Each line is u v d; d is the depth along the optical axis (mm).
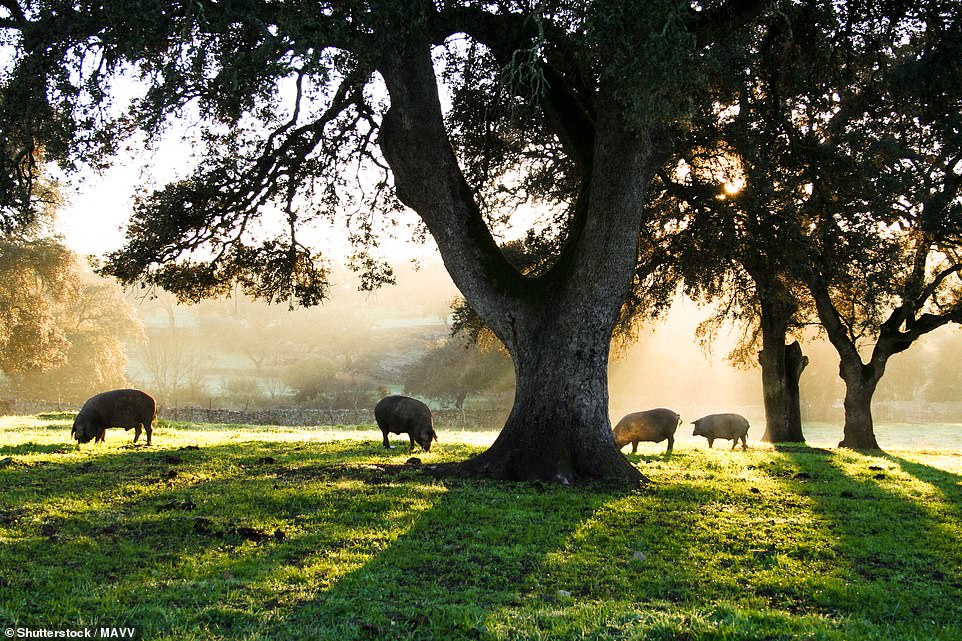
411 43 13031
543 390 13438
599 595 7363
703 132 18141
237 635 5875
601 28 10812
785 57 18141
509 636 6066
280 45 11117
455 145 18672
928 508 12320
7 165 12523
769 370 28203
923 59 16984
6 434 20594
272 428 31203
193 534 8922
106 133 12750
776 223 19047
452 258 13961
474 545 8906
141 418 17812
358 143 17281
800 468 16859
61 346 48469
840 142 18938
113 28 11078
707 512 11164
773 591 7742
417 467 14047
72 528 8922
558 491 12047
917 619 7000
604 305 13336
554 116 15242
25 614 6125
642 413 20172
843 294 24375
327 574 7578
